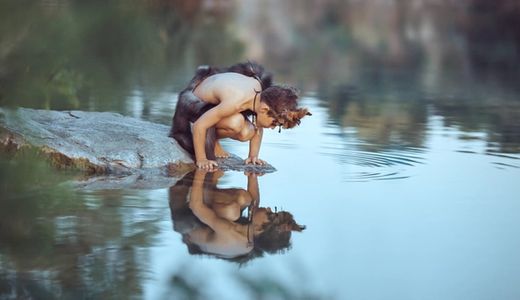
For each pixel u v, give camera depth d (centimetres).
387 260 710
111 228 769
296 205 887
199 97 1071
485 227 818
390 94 1834
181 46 1981
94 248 703
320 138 1280
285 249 730
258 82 1055
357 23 3297
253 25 3009
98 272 637
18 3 521
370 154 1170
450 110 1617
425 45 2830
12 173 839
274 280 549
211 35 2370
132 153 1031
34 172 870
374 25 3272
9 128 955
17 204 823
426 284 652
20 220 774
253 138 1070
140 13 539
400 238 775
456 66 2384
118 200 877
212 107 1066
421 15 3566
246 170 1048
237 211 855
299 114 1020
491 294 637
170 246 720
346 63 2402
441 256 723
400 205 895
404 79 2102
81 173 990
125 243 721
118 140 1054
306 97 1748
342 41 2880
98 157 1014
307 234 782
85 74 552
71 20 529
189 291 582
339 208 878
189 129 1080
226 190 944
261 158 1127
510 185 994
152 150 1045
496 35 3081
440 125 1438
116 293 593
